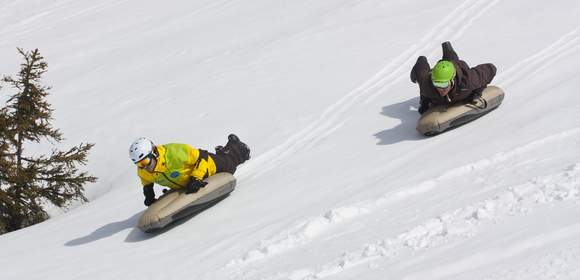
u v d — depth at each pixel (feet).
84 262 33.94
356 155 39.91
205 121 56.70
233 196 38.32
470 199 26.68
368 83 53.47
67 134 68.95
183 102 64.13
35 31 120.67
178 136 55.72
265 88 59.62
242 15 97.50
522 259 19.94
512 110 39.96
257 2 103.91
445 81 37.99
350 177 35.96
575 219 21.56
